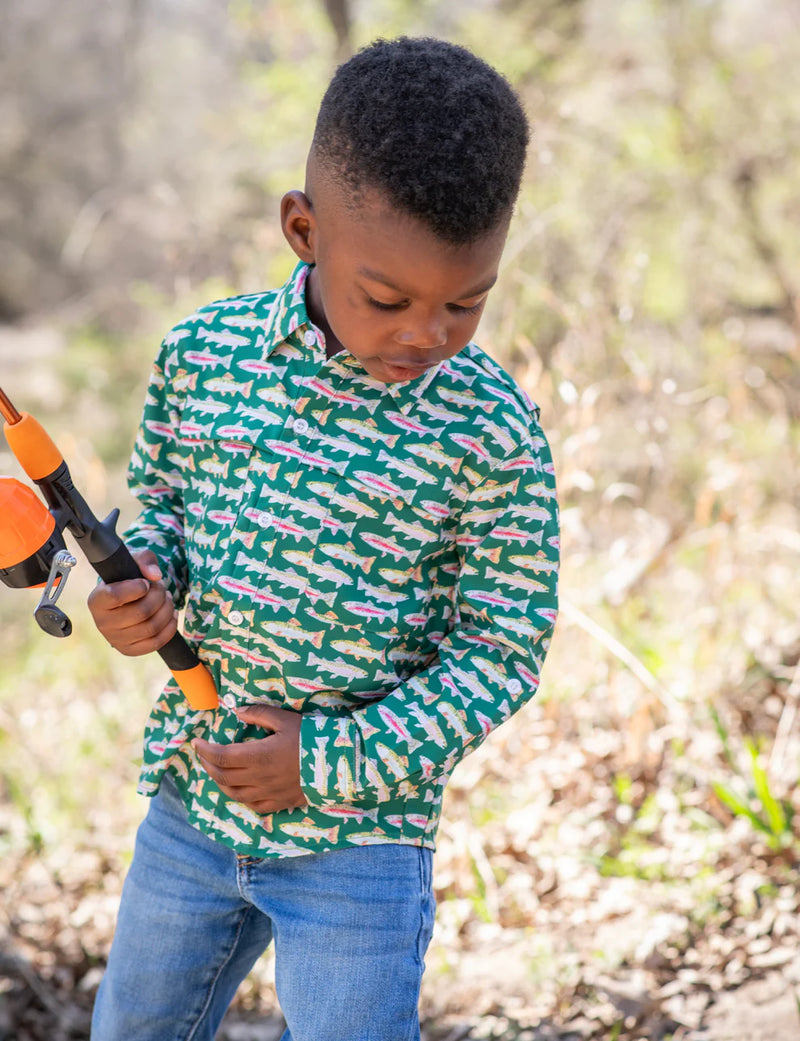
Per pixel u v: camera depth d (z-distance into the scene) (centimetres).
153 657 468
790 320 520
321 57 708
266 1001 284
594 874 302
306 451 161
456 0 721
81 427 845
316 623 160
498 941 286
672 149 616
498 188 142
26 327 1324
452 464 159
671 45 647
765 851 291
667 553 377
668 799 319
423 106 139
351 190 142
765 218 620
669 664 370
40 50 1455
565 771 338
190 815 173
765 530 388
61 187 1412
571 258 495
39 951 306
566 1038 249
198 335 174
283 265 550
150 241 962
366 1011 158
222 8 1163
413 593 163
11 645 528
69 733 422
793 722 334
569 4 659
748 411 445
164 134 1223
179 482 184
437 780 169
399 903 163
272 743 158
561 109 509
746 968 256
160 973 177
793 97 638
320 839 163
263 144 691
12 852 354
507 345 361
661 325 530
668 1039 241
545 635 165
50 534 154
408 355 150
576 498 434
